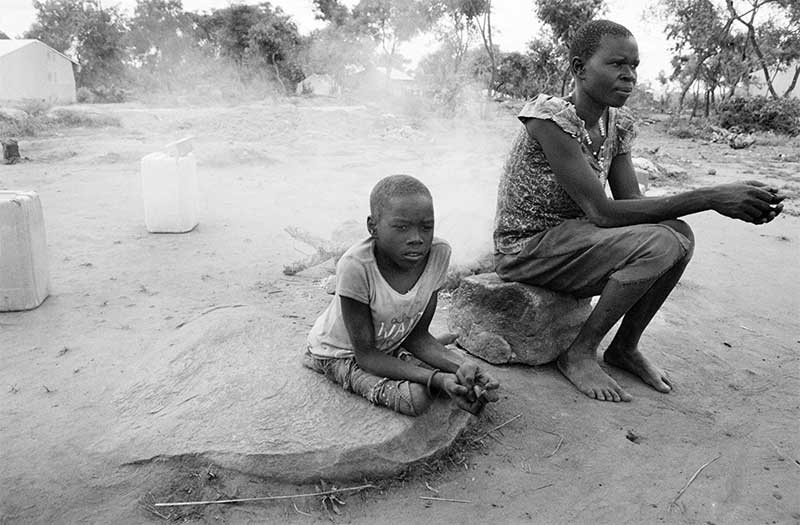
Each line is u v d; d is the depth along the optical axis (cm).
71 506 254
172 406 308
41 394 331
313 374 322
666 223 330
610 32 329
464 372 267
